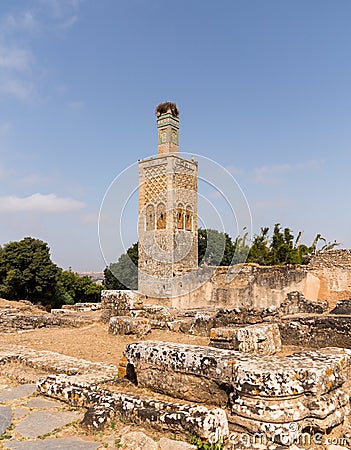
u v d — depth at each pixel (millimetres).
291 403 3879
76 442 4031
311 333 8492
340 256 17156
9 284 29578
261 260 26297
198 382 4695
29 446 3949
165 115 24938
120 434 4152
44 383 5559
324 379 4078
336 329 8203
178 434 3967
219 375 4445
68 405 5098
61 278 36219
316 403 3961
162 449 3799
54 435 4230
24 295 30797
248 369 4055
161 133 25000
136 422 4293
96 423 4309
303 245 27250
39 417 4711
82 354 9000
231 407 4227
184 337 10352
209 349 5066
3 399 5395
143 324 10742
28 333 12188
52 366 6656
